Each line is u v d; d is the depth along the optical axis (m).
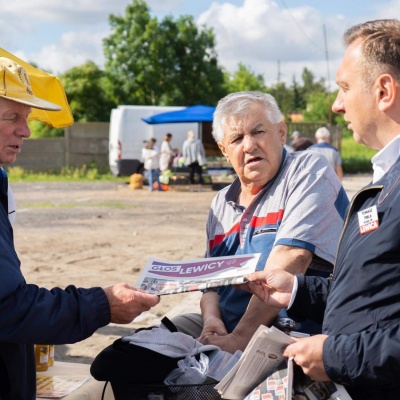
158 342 3.10
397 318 2.29
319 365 2.34
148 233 13.78
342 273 2.40
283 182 3.72
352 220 2.44
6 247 2.62
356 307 2.35
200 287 2.82
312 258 3.61
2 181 2.87
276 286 2.94
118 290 2.78
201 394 2.91
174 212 17.77
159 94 46.75
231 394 2.59
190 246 12.16
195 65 47.19
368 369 2.25
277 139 3.76
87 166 34.22
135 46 46.03
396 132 2.44
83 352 6.21
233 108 3.72
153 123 25.45
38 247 11.88
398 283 2.29
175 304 7.79
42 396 3.48
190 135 24.95
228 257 3.11
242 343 3.46
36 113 4.86
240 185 3.91
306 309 2.93
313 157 3.76
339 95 2.63
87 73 47.59
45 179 31.06
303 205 3.59
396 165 2.36
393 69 2.40
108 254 11.24
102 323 2.74
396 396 2.38
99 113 47.56
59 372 3.89
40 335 2.61
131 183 25.70
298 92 107.06
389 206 2.31
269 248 3.66
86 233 13.71
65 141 34.03
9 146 2.86
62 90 4.92
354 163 39.66
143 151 24.67
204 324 3.69
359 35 2.51
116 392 3.08
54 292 2.69
